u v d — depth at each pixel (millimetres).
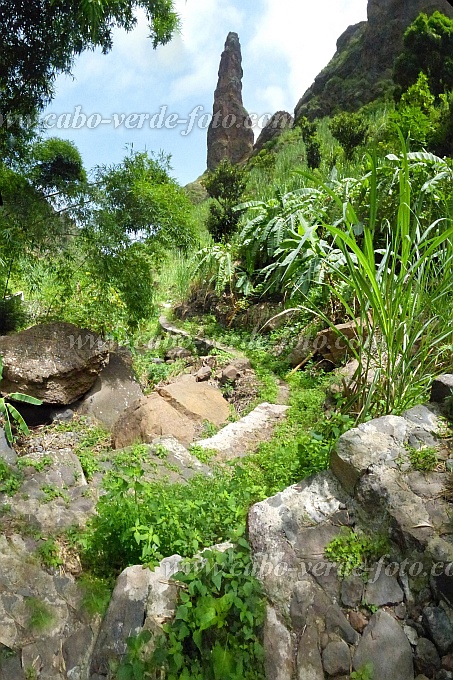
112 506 2752
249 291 7754
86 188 5508
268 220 7695
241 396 5762
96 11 4879
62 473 3371
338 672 2105
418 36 10133
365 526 2414
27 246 5461
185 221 6086
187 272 9344
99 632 2379
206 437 4750
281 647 2178
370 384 3303
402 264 2992
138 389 5621
